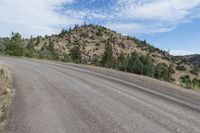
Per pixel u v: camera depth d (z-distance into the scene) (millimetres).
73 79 16672
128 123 7031
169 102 10266
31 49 57125
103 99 10375
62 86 13641
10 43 55906
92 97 10742
